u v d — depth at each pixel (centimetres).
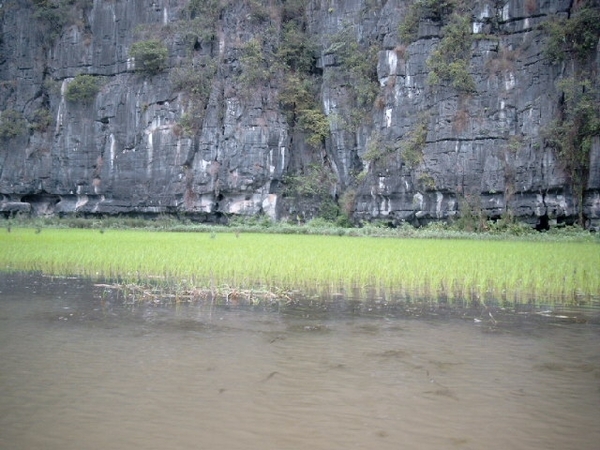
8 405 562
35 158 5441
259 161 4725
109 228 4609
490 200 3912
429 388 624
